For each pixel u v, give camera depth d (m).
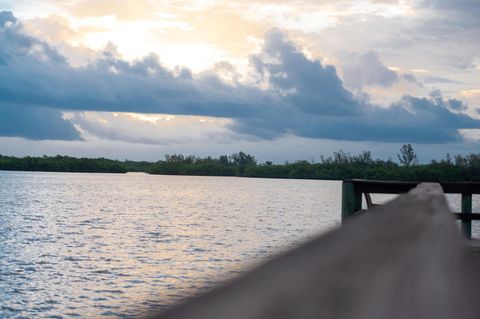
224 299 0.73
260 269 0.91
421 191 4.12
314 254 1.05
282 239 33.53
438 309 0.83
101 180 197.12
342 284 0.83
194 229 39.97
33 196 86.69
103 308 15.93
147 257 26.03
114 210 59.72
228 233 37.28
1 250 28.55
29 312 15.75
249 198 93.12
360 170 181.00
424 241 1.46
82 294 17.91
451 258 1.33
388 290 0.84
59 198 82.19
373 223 1.68
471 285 1.12
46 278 20.72
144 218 49.75
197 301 0.73
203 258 25.64
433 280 1.01
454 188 11.77
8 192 97.44
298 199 92.88
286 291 0.77
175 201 79.88
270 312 0.68
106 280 20.20
